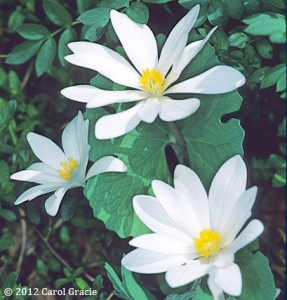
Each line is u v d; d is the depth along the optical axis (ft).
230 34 0.81
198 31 0.80
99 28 0.76
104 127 0.67
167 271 0.64
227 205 0.67
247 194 0.65
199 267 0.64
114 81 0.71
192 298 0.70
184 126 0.74
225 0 0.76
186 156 0.76
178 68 0.69
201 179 0.74
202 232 0.67
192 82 0.69
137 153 0.74
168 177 0.75
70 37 0.84
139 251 0.66
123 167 0.70
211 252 0.66
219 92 0.67
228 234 0.66
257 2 0.77
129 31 0.72
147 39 0.72
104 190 0.73
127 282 0.72
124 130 0.67
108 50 0.72
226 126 0.72
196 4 0.76
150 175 0.75
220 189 0.67
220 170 0.67
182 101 0.67
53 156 0.76
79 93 0.70
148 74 0.70
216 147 0.72
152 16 0.86
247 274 0.70
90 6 0.82
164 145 0.76
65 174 0.74
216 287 0.67
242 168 0.67
